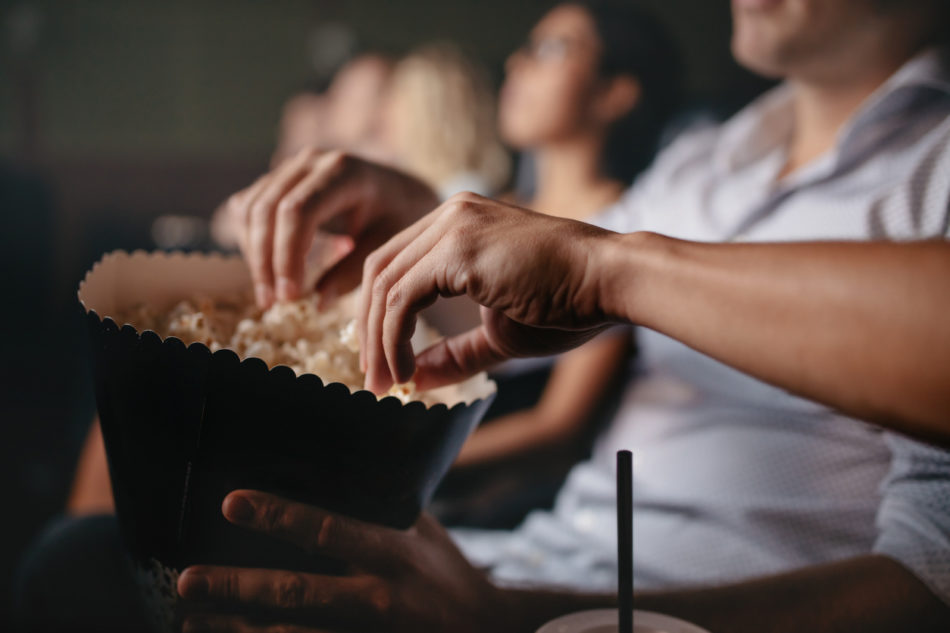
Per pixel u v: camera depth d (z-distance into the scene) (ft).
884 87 2.74
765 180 3.17
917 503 2.08
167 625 1.69
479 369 1.75
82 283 1.80
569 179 5.25
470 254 1.40
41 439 7.24
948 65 2.61
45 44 12.73
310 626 1.58
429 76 8.39
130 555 1.77
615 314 1.36
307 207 2.14
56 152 12.89
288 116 11.19
